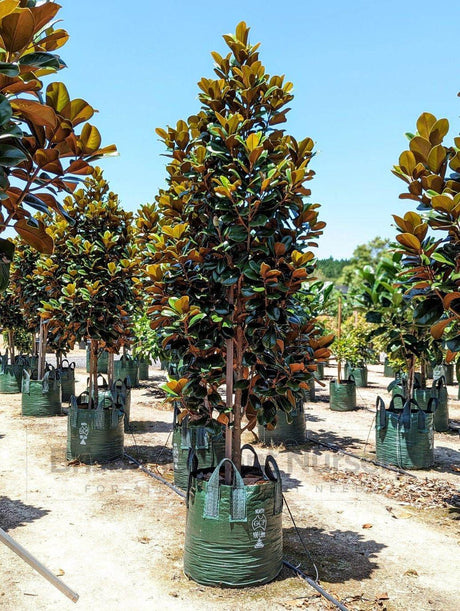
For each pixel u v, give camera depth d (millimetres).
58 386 11617
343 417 11773
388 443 7859
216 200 4555
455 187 5102
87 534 5254
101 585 4223
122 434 8109
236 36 4895
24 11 1948
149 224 8250
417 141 5137
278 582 4266
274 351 4340
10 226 2424
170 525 5504
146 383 17219
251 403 4480
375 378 19188
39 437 9492
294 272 4258
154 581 4281
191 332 4406
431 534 5391
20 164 2389
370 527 5535
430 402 8109
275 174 4254
